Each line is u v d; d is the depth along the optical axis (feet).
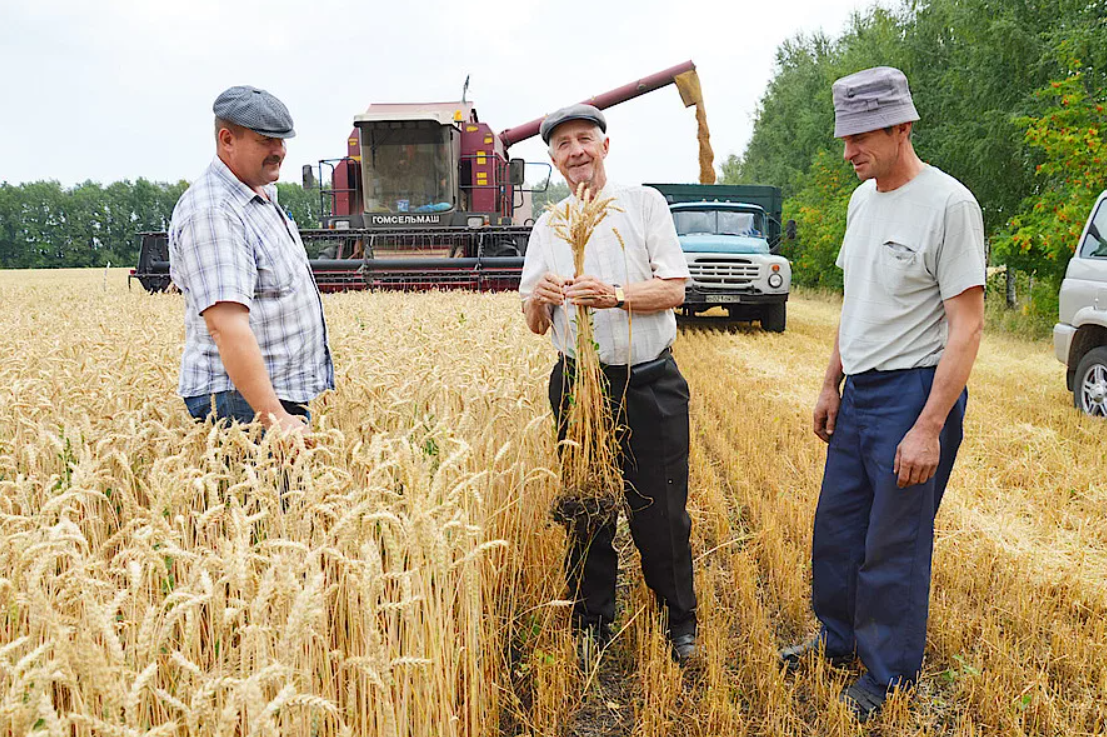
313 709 5.99
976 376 32.53
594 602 11.50
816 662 11.09
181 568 6.68
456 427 11.01
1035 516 16.20
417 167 47.88
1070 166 40.52
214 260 9.21
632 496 10.87
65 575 5.88
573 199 10.10
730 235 49.49
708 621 11.84
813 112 102.94
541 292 10.43
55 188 325.01
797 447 21.56
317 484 7.10
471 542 7.91
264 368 9.39
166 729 4.49
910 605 9.87
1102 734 9.38
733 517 16.75
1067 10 48.24
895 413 9.78
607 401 10.32
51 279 123.34
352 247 49.93
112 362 14.33
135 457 9.47
